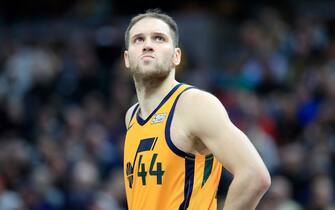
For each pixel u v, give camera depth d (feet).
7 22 122.72
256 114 80.89
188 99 33.09
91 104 90.68
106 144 82.12
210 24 106.52
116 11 115.65
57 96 97.60
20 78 101.65
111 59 101.81
